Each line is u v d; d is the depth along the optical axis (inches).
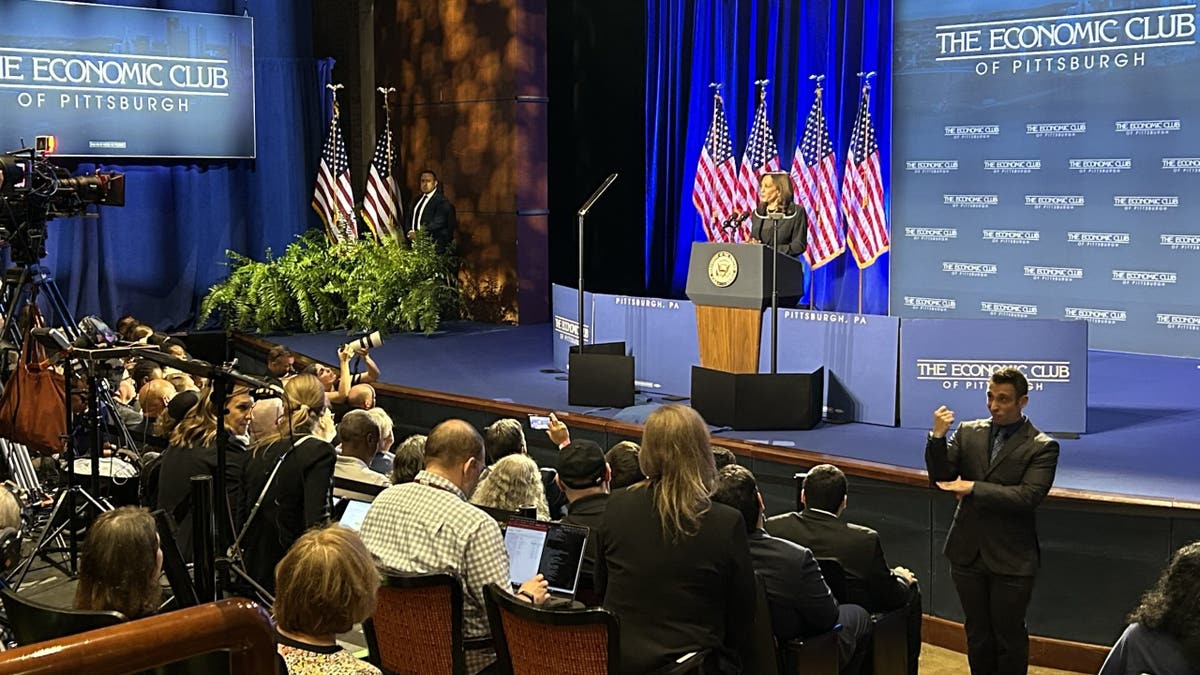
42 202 243.9
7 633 165.5
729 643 135.2
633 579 132.7
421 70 520.4
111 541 122.6
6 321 242.4
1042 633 234.7
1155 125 396.5
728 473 154.6
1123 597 227.0
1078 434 282.0
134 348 187.6
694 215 502.6
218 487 161.8
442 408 344.5
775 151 479.8
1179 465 253.4
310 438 181.2
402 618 143.9
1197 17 384.5
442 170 516.7
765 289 295.9
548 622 129.0
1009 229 433.4
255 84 515.8
